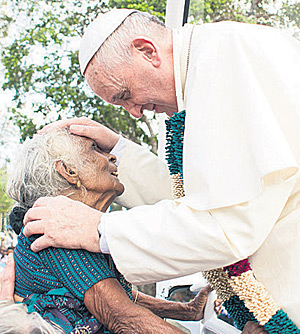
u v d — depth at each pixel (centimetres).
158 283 244
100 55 152
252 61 137
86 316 148
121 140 200
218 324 180
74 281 143
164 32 155
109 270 149
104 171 162
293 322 141
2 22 342
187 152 140
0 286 150
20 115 351
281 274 142
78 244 142
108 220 142
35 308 145
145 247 136
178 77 150
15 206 161
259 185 126
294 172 128
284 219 141
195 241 132
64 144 158
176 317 192
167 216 138
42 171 154
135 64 151
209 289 188
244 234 131
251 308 143
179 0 262
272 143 124
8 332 115
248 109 131
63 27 358
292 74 136
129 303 143
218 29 145
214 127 136
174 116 157
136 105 164
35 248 145
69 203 146
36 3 350
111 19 154
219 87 138
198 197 136
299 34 217
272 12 229
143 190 203
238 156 132
